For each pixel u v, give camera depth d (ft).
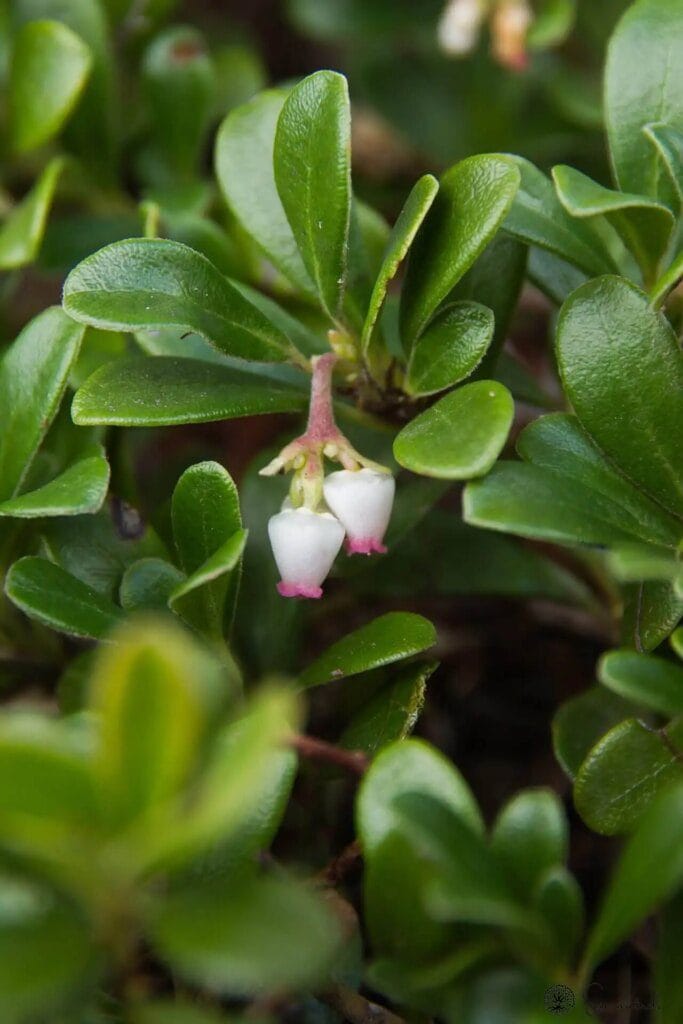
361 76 0.93
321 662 0.64
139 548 0.66
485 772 0.74
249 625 0.67
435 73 0.91
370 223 0.72
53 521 0.66
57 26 0.74
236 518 0.62
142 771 0.53
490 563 0.70
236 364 0.67
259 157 0.69
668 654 0.65
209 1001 0.60
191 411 0.63
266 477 0.69
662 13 0.66
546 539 0.60
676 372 0.62
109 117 0.78
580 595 0.71
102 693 0.53
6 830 0.53
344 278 0.64
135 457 0.85
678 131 0.64
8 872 0.55
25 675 0.68
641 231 0.65
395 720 0.64
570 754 0.65
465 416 0.61
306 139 0.63
